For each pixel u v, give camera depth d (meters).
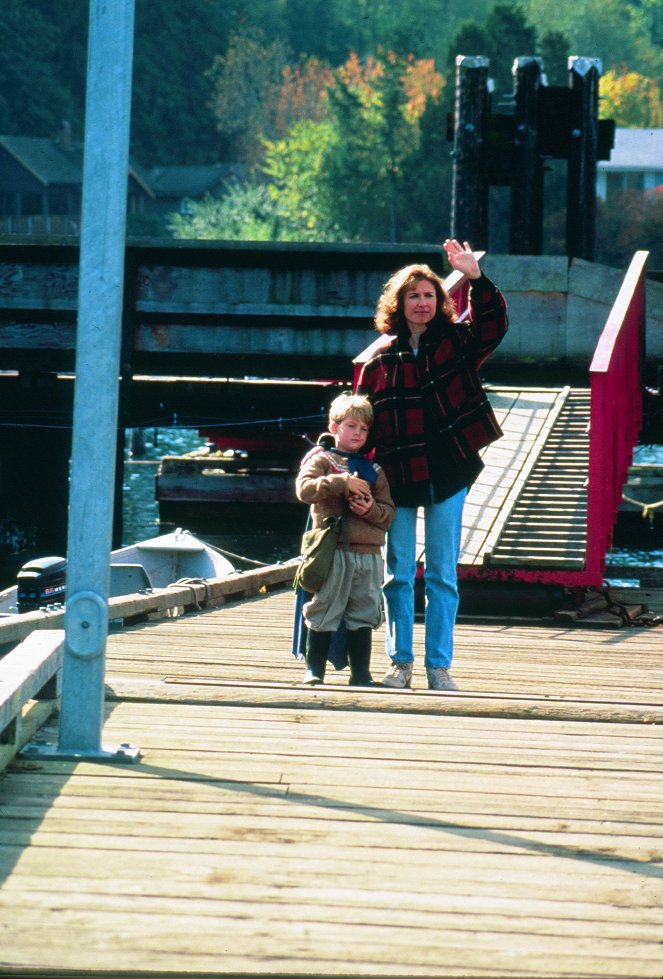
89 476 8.73
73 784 8.22
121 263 8.79
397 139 186.00
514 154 36.66
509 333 31.20
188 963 5.91
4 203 197.38
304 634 11.84
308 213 187.12
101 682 8.79
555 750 9.18
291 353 31.14
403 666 11.91
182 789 8.17
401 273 11.39
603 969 5.92
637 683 12.65
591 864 7.14
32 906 6.45
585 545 16.81
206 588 17.84
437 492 11.50
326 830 7.56
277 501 40.31
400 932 6.25
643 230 147.00
